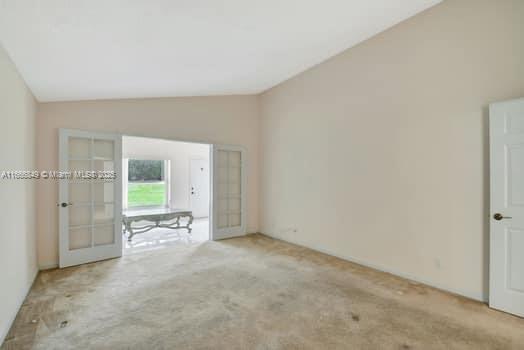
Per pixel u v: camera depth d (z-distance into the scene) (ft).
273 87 17.80
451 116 9.51
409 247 10.73
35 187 11.15
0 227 6.63
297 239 16.02
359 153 12.57
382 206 11.66
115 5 5.79
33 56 7.54
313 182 14.94
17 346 6.46
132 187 23.17
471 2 9.01
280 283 10.31
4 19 5.63
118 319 7.68
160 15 6.67
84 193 12.60
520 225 7.83
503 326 7.39
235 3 7.09
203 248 15.16
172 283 10.25
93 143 12.79
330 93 13.92
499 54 8.45
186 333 7.04
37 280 10.44
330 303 8.72
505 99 8.32
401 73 10.92
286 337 6.89
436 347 6.52
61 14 5.75
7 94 7.25
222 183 17.72
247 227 18.76
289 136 16.57
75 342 6.62
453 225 9.49
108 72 9.68
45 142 11.73
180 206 24.59
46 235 11.77
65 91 10.85
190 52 9.55
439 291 9.62
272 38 10.09
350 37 11.72
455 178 9.43
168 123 15.38
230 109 17.93
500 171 8.16
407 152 10.76
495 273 8.27
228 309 8.30
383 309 8.34
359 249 12.59
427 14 10.07
